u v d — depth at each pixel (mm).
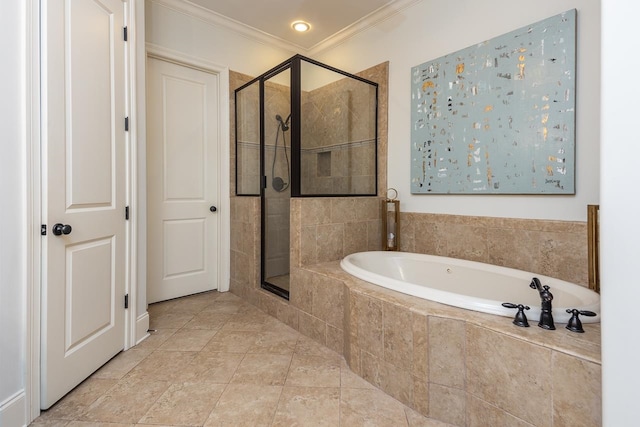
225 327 2293
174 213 2865
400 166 2738
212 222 3131
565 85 1805
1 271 1185
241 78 3160
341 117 2703
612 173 648
